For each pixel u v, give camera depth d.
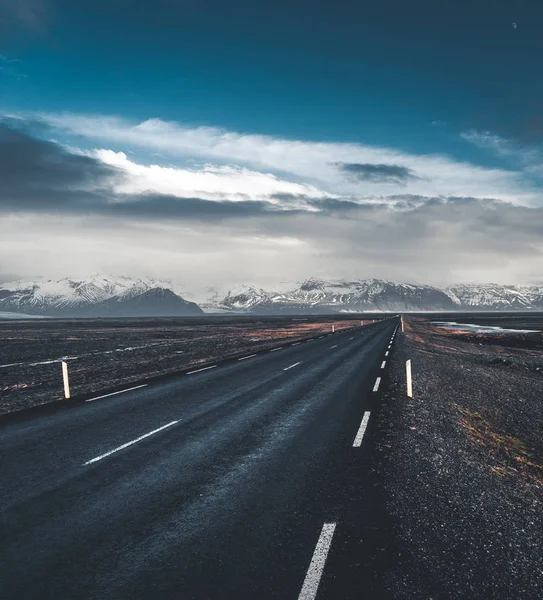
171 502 5.86
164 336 51.41
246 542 4.80
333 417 10.79
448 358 28.39
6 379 17.98
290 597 3.86
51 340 44.53
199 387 15.35
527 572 4.46
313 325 92.06
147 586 4.02
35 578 4.14
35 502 5.87
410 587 4.06
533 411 15.55
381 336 46.16
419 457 7.88
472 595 4.00
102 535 4.96
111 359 25.58
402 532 5.08
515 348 44.66
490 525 5.46
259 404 12.41
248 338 45.97
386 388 14.93
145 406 12.21
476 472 7.52
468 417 12.31
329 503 5.83
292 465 7.34
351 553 4.60
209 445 8.51
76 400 13.26
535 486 7.54
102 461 7.56
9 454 8.00
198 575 4.19
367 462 7.48
